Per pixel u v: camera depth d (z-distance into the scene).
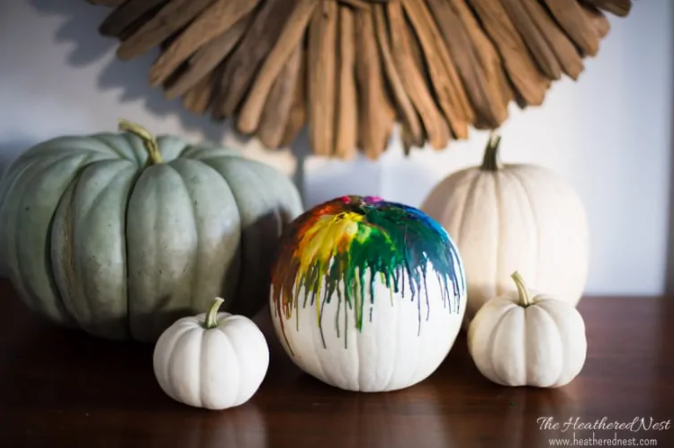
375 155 0.95
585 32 0.94
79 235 0.76
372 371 0.71
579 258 0.87
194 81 0.91
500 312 0.76
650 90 1.06
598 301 1.06
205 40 0.90
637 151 1.08
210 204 0.78
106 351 0.83
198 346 0.69
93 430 0.67
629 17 1.04
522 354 0.74
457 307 0.74
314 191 1.05
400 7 0.93
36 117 1.00
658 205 1.09
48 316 0.83
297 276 0.71
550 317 0.74
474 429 0.69
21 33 0.98
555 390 0.77
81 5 0.97
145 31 0.90
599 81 1.05
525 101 0.97
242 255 0.81
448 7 0.94
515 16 0.94
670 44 1.05
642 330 0.94
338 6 0.93
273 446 0.66
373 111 0.94
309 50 0.92
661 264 1.11
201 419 0.70
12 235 0.80
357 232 0.70
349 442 0.67
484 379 0.79
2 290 1.00
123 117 1.01
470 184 0.87
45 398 0.73
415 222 0.73
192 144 0.92
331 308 0.70
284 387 0.76
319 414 0.71
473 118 0.97
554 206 0.86
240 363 0.69
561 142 1.07
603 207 1.09
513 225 0.84
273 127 0.93
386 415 0.71
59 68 0.99
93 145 0.85
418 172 1.06
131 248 0.76
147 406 0.72
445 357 0.79
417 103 0.94
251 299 0.85
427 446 0.67
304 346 0.72
